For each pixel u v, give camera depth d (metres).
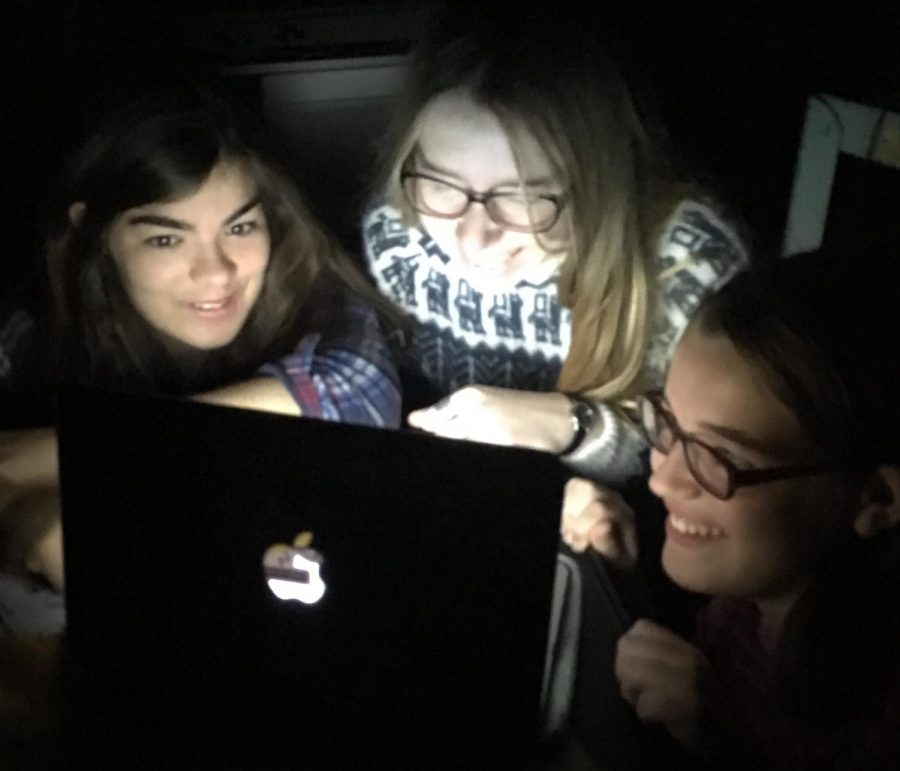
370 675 0.80
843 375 0.72
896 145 0.92
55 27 1.07
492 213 1.05
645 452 1.07
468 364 1.26
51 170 1.03
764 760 0.79
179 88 0.98
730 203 1.11
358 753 0.81
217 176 0.98
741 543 0.79
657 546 1.03
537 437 1.06
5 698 0.85
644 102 1.05
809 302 0.75
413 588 0.77
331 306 1.17
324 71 1.12
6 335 1.15
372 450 0.74
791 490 0.75
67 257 1.06
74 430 0.79
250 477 0.77
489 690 0.78
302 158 1.15
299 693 0.82
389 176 1.11
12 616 0.91
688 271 1.09
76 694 0.86
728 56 1.08
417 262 1.19
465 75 0.98
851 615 0.78
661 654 0.85
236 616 0.81
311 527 0.77
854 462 0.74
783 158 1.06
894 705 0.76
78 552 0.83
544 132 0.99
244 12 1.11
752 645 0.87
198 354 1.13
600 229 1.06
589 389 1.14
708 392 0.77
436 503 0.74
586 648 0.89
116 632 0.85
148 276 1.03
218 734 0.83
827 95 0.98
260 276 1.09
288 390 1.08
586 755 0.80
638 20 1.05
